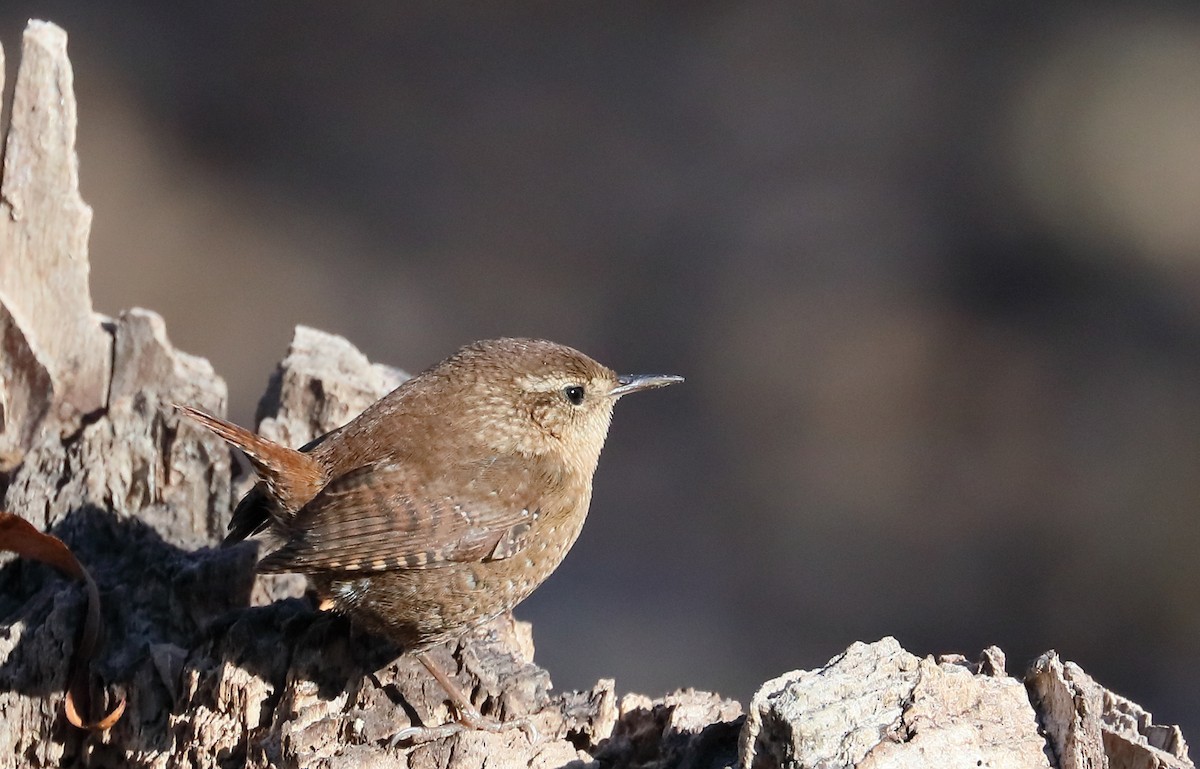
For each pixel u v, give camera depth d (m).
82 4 20.81
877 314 17.88
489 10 22.50
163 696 6.58
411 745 6.04
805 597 14.31
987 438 16.28
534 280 18.45
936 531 15.16
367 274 17.98
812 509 15.43
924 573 14.62
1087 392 16.72
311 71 20.92
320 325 17.12
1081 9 22.09
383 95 20.59
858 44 22.27
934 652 13.84
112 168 18.30
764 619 14.04
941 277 18.44
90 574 7.09
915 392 16.86
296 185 19.19
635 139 20.81
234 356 16.39
